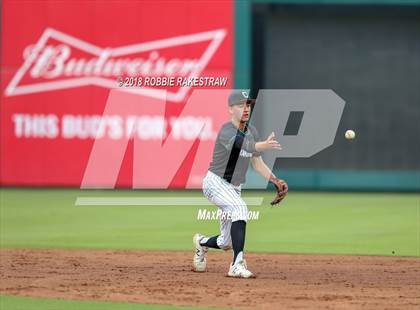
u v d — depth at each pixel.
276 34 89.19
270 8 88.88
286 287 34.81
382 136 89.19
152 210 71.94
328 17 88.94
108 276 37.88
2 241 52.31
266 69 89.31
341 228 59.31
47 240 52.88
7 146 89.56
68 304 30.83
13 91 89.25
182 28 86.88
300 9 88.69
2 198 80.69
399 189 88.56
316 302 31.31
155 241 52.47
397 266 42.00
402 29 88.81
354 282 36.53
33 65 88.75
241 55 86.81
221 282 36.06
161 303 31.03
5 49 88.88
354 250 48.41
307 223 62.31
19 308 30.08
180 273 38.91
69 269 40.22
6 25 88.81
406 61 88.94
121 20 87.38
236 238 37.19
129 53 87.44
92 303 31.00
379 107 89.31
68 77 88.38
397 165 89.19
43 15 88.44
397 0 88.00
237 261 37.34
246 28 86.75
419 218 65.50
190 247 49.41
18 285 35.22
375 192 88.69
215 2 86.75
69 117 88.50
